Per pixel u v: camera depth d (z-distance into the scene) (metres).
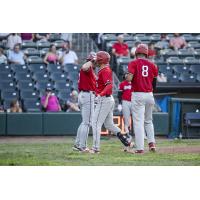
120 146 39.34
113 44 61.59
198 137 48.78
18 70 57.44
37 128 48.88
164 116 49.53
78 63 63.84
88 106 35.03
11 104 50.34
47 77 56.88
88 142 43.25
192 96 55.78
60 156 33.81
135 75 34.22
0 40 64.12
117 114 48.75
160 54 63.06
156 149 37.50
